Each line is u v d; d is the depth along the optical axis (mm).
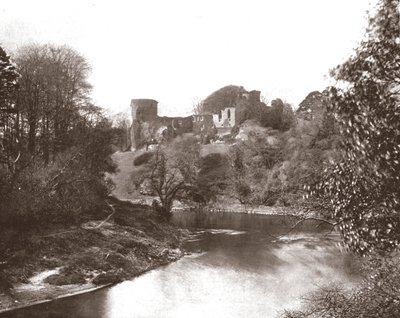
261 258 40719
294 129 98500
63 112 55188
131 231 44812
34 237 35094
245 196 91188
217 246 47531
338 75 12250
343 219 13398
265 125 123125
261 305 26359
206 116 136875
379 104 11664
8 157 39531
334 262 36750
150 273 35188
